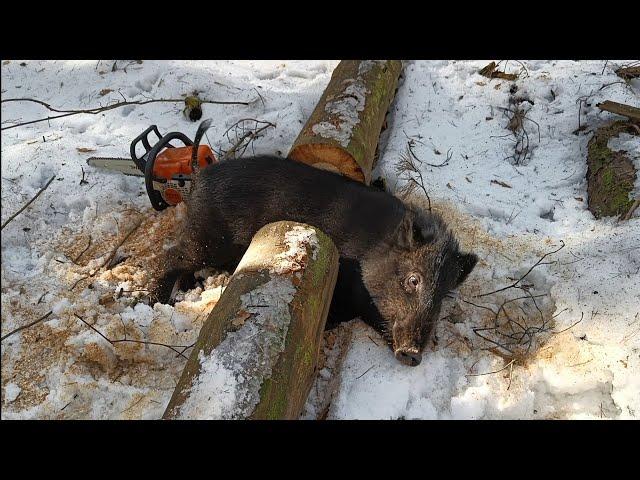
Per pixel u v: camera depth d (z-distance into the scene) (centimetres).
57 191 180
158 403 128
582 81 214
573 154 192
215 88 221
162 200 170
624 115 187
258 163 154
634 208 162
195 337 142
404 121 208
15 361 134
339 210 148
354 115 176
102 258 164
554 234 168
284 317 115
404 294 143
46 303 148
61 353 136
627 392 130
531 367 138
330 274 132
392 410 132
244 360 106
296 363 113
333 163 169
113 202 180
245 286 119
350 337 150
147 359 137
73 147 194
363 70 194
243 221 151
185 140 172
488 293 155
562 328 143
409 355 137
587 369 134
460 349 143
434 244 144
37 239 168
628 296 146
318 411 134
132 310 148
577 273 154
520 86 216
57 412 126
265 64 235
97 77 228
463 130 204
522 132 200
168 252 162
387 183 185
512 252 163
